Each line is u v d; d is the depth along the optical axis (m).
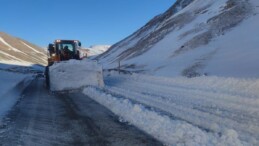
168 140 7.41
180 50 43.34
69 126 9.32
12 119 10.51
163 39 60.25
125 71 40.09
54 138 8.03
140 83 23.50
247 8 45.62
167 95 15.54
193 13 63.44
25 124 9.70
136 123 9.30
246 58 26.06
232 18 44.69
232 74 21.89
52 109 12.57
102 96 15.00
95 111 11.71
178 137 7.47
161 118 9.03
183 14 67.50
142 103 12.64
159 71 34.25
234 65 25.08
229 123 8.72
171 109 11.04
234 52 30.44
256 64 22.75
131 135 8.05
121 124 9.34
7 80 27.47
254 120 8.97
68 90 19.69
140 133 8.23
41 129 9.01
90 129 8.85
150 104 12.30
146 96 15.02
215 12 52.91
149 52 56.03
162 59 44.44
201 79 19.42
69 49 24.67
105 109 12.10
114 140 7.67
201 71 26.98
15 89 21.39
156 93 16.66
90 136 8.11
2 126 9.47
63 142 7.66
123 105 11.77
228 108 11.08
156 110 10.64
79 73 20.17
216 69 25.84
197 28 49.81
